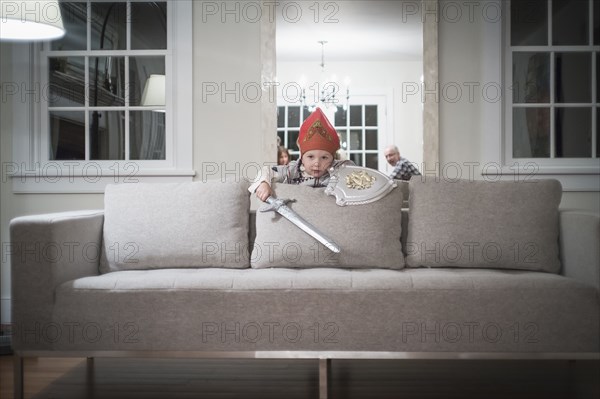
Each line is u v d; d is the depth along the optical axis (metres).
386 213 2.62
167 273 2.46
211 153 3.77
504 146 3.79
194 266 2.65
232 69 3.77
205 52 3.78
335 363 2.87
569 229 2.53
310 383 2.53
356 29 4.24
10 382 2.58
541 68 3.86
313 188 2.69
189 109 3.77
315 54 4.72
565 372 2.67
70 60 3.87
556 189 2.67
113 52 3.86
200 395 2.37
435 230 2.62
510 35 3.84
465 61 3.76
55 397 2.37
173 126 3.78
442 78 3.76
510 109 3.81
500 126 3.73
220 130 3.77
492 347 2.21
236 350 2.24
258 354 2.23
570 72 3.88
